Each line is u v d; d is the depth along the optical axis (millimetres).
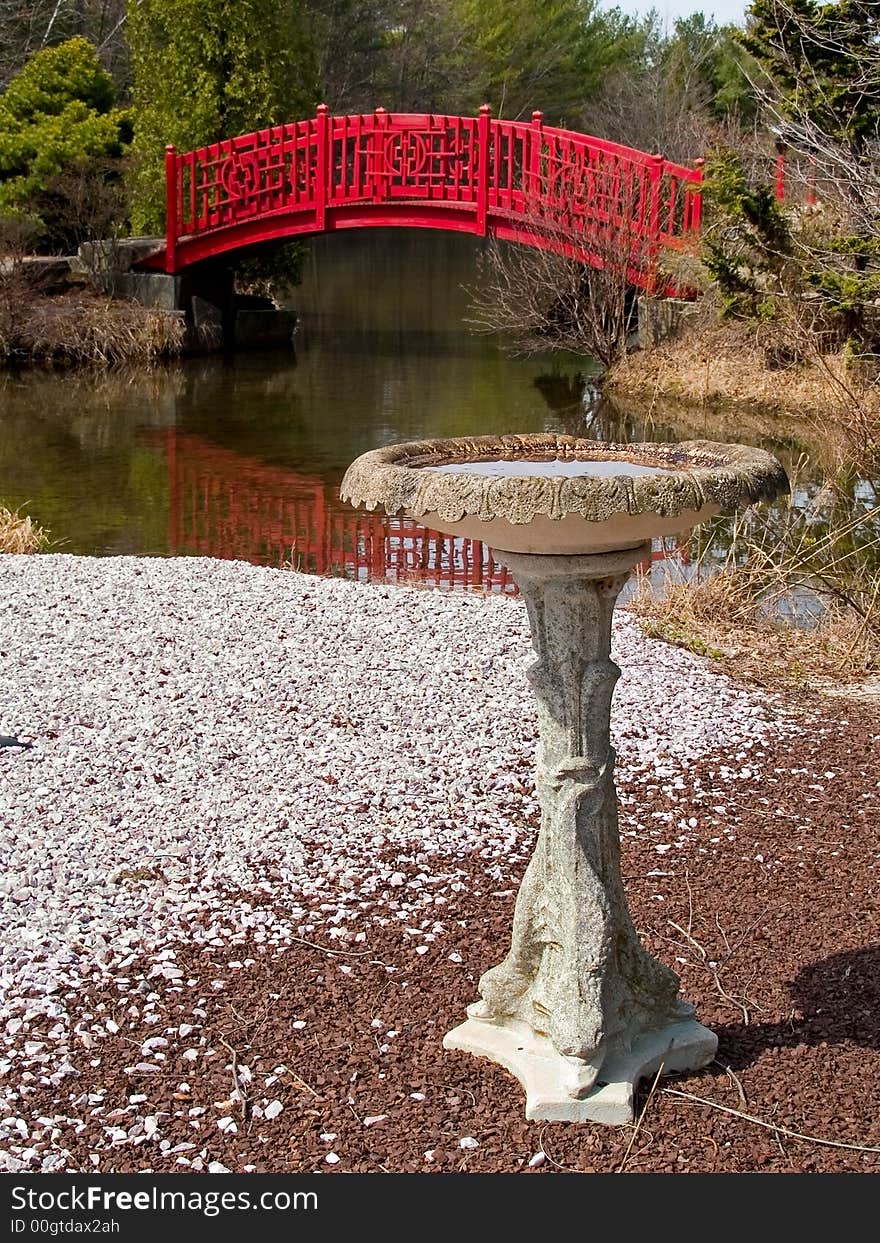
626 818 4742
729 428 14258
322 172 19094
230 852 4301
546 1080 3070
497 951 3762
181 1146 2945
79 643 6324
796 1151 2932
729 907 4074
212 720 5395
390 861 4312
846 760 5270
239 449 13930
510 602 7414
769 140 18406
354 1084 3158
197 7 21625
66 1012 3441
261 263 23656
